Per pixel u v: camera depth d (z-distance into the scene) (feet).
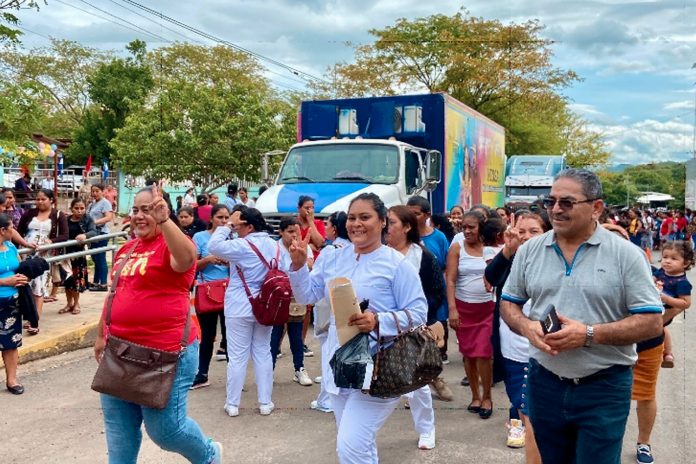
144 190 12.04
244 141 81.51
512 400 16.75
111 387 11.71
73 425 18.78
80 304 33.50
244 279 19.52
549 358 10.48
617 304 9.98
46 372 24.08
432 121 38.04
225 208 22.97
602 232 10.34
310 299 13.32
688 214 108.99
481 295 19.70
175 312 12.03
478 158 46.62
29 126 42.60
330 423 19.31
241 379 19.84
